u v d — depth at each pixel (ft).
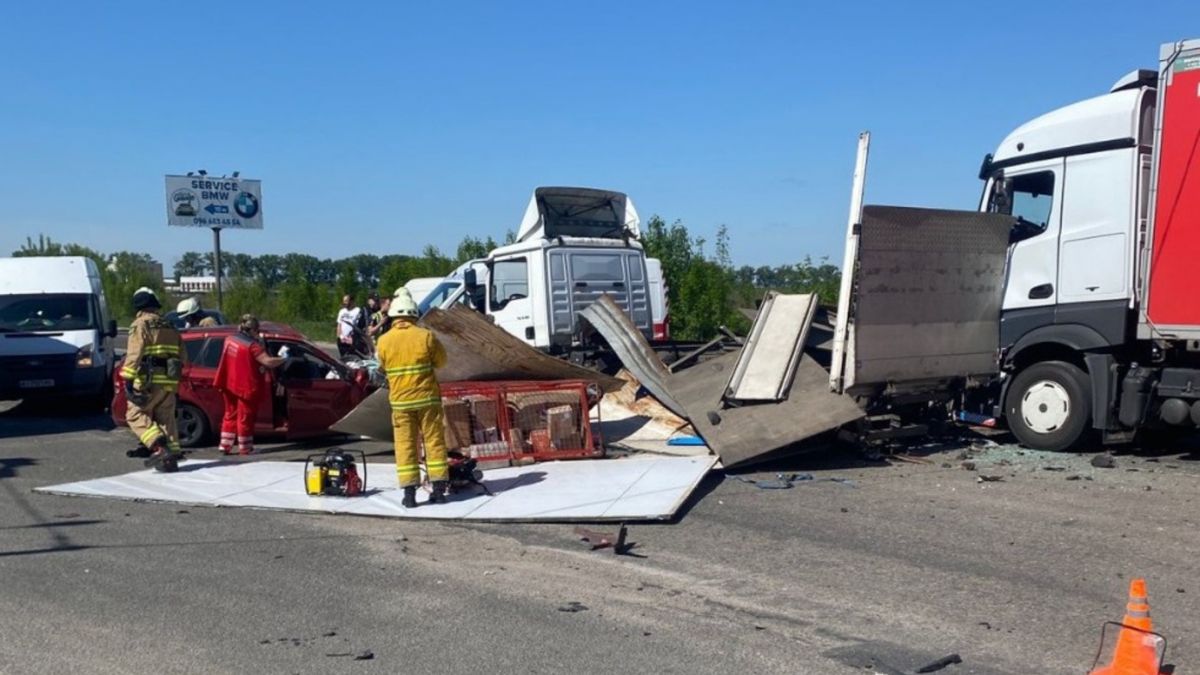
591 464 34.94
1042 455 36.19
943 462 35.53
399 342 29.17
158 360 34.81
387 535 26.61
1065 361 36.55
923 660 17.62
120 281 160.56
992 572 22.80
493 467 34.96
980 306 37.55
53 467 36.99
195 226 125.29
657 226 90.12
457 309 33.91
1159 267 33.24
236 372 38.63
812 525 27.14
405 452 29.22
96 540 26.04
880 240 34.27
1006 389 37.86
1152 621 19.58
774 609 20.47
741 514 28.45
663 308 58.08
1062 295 36.04
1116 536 25.63
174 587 21.99
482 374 37.76
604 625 19.56
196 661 17.67
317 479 30.86
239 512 29.27
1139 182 34.24
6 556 24.50
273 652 18.11
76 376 51.70
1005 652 18.06
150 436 34.60
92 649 18.24
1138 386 34.24
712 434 35.42
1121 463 35.17
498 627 19.44
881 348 35.06
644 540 25.89
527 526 27.45
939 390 38.04
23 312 53.88
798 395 36.17
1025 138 37.55
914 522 27.32
